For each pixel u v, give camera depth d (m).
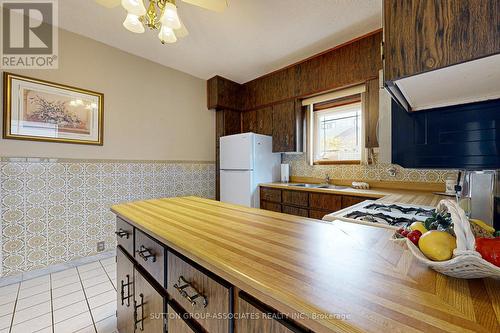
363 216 1.26
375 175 2.65
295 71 3.09
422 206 1.52
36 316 1.57
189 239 0.77
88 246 2.40
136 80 2.82
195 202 1.52
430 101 0.87
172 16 1.40
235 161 3.26
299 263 0.58
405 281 0.48
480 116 0.87
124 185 2.70
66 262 2.26
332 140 3.13
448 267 0.47
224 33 2.36
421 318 0.36
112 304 1.71
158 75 3.05
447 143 0.95
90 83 2.44
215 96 3.52
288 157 3.51
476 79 0.64
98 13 2.04
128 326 1.20
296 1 1.90
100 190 2.50
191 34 2.37
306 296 0.43
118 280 1.34
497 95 0.80
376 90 2.36
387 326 0.34
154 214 1.16
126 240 1.22
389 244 0.71
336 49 2.66
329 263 0.57
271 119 3.43
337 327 0.36
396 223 1.12
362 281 0.48
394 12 0.62
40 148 2.12
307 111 3.22
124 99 2.71
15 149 2.00
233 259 0.60
